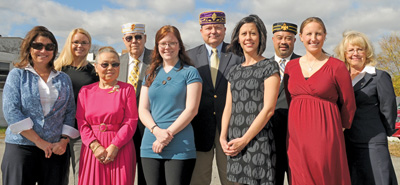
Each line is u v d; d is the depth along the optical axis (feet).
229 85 10.68
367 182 10.39
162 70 10.68
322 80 9.42
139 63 13.64
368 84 10.69
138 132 12.15
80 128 10.43
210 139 12.01
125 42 13.62
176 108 10.12
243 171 9.66
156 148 9.80
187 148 9.96
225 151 10.01
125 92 10.68
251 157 9.53
